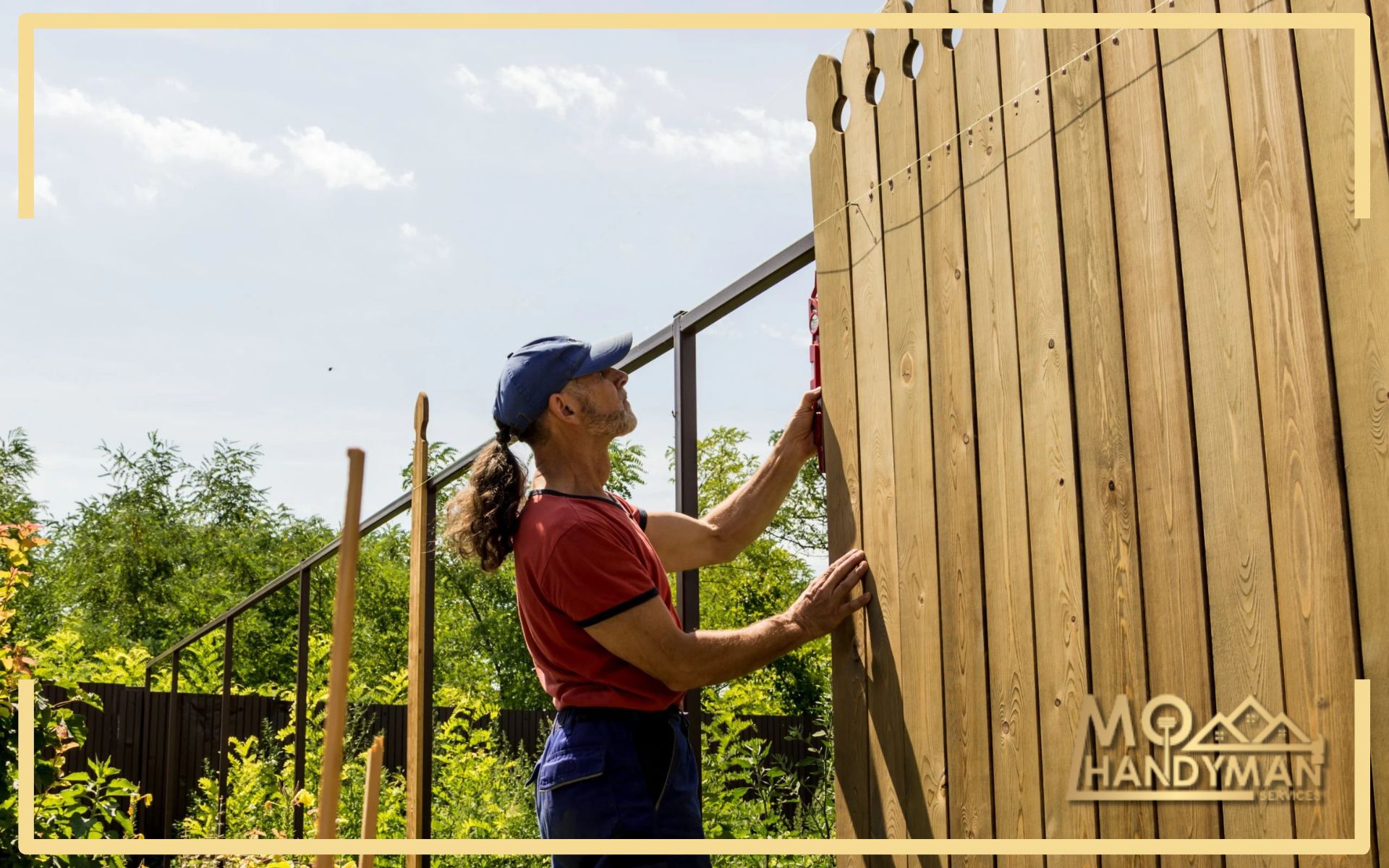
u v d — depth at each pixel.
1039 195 2.09
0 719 4.61
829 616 2.49
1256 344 1.65
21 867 4.52
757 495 2.87
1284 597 1.59
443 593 18.11
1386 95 1.48
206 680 12.68
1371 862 1.45
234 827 8.94
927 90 2.44
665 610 2.39
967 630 2.21
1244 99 1.69
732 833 5.54
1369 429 1.48
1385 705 1.44
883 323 2.54
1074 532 1.96
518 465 2.66
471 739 8.99
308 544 20.88
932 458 2.35
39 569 17.03
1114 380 1.90
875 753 2.48
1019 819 2.05
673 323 3.45
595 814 2.36
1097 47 1.98
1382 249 1.47
